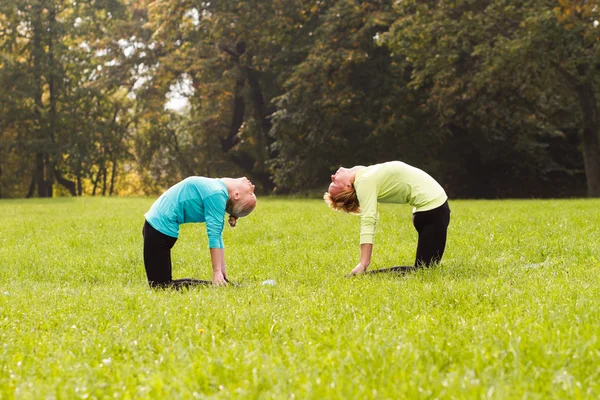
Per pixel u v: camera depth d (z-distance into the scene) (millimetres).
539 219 12617
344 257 9164
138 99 46875
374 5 33344
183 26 39469
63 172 53312
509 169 39375
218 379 3289
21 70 48344
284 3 35938
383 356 3568
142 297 6020
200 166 53312
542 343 3771
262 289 6379
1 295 6469
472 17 27266
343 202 7273
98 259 9836
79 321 5000
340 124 34469
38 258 10117
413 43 28453
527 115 33719
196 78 47250
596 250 8422
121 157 53188
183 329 4613
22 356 3877
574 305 4840
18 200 35000
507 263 8008
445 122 32688
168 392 3070
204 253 10141
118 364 3713
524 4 26062
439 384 3074
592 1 24484
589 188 30172
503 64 26359
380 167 7199
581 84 28656
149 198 35281
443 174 37156
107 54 48656
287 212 16922
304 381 3152
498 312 4746
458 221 13039
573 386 3070
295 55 36719
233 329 4500
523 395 2947
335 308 5148
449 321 4531
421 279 6707
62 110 49750
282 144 36625
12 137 53031
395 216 14703
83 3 50188
